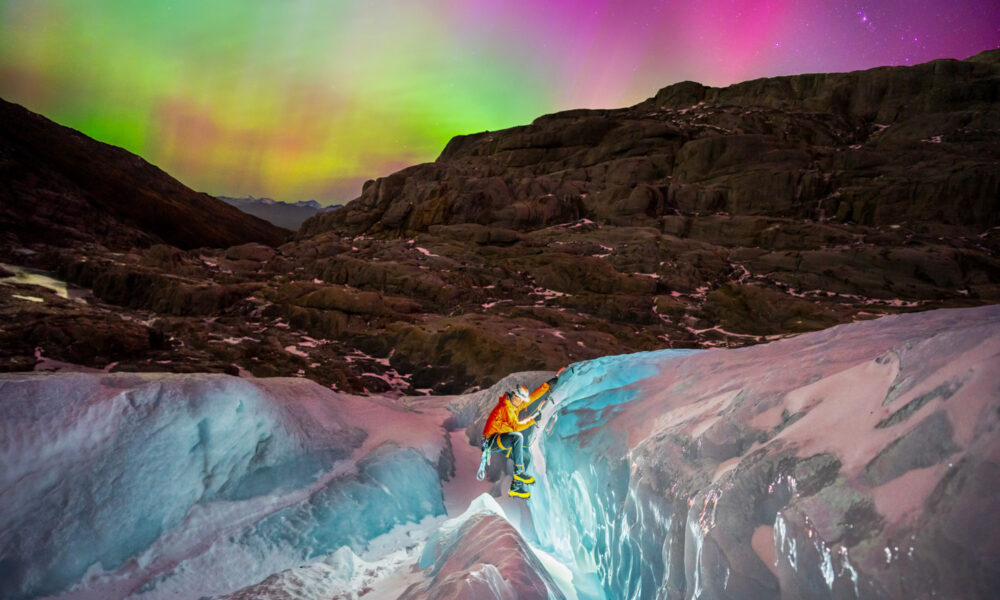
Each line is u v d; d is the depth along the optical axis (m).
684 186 37.16
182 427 4.70
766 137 38.53
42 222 35.53
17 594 3.72
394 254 31.80
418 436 6.80
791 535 1.73
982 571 1.25
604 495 3.50
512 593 2.35
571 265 28.39
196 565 4.33
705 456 2.59
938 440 1.56
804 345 3.61
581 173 41.72
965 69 41.69
